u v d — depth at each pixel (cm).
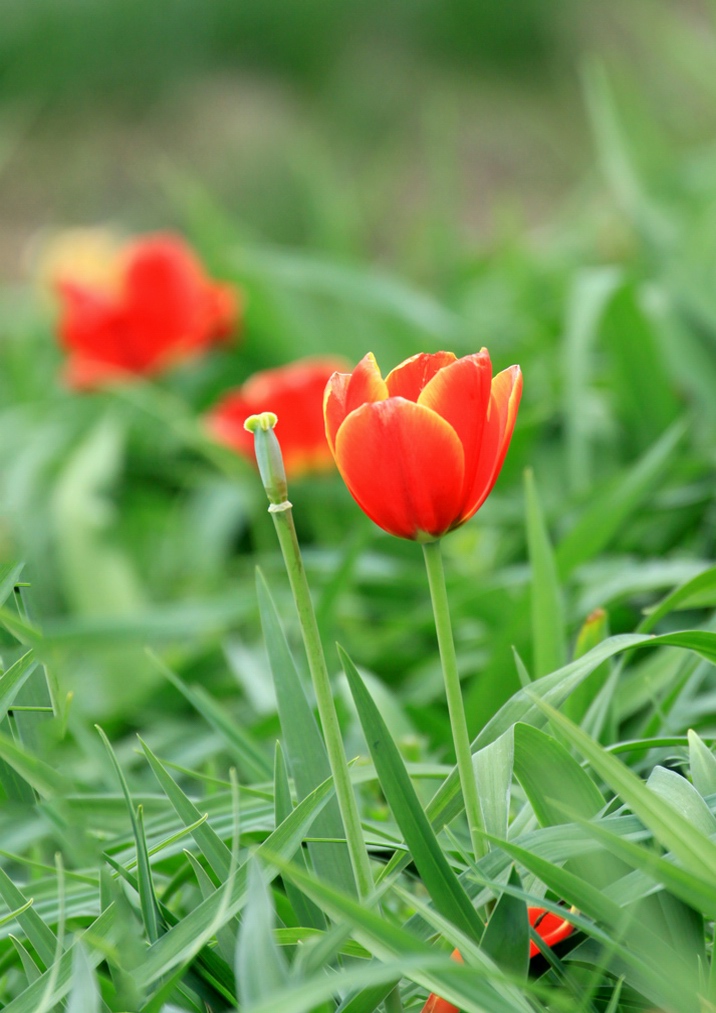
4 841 161
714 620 162
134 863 146
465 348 355
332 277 366
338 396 139
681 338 288
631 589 204
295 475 292
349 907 131
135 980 137
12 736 147
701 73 409
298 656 245
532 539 162
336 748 137
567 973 139
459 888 138
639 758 158
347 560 215
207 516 344
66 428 407
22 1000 139
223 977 142
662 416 294
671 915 139
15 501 344
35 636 138
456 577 254
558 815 141
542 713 142
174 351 350
